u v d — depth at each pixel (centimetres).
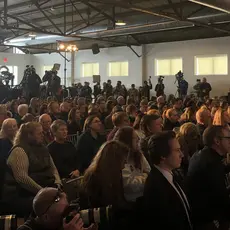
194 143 352
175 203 203
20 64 2208
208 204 237
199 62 1694
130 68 1889
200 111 494
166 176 213
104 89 1672
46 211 160
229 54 1602
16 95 1168
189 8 1336
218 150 246
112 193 220
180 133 358
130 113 596
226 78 1614
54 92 1320
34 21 1772
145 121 354
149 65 1834
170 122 561
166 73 1791
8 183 303
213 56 1652
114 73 1966
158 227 201
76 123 587
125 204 222
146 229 205
